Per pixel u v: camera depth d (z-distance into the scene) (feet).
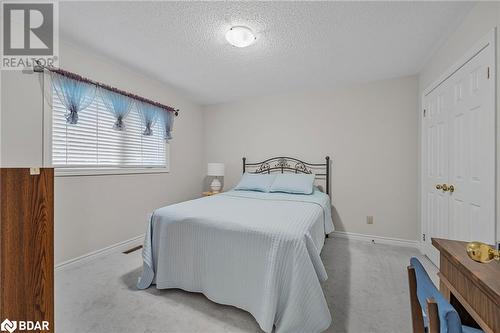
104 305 5.47
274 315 4.40
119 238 9.04
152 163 10.85
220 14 5.91
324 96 11.41
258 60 8.48
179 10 5.78
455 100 6.53
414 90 9.66
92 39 7.14
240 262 5.07
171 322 4.91
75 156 7.71
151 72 9.62
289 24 6.28
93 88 8.02
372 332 4.65
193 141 13.66
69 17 6.08
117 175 9.00
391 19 6.05
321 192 10.67
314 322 4.36
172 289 6.18
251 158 13.20
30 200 3.34
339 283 6.61
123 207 9.23
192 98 13.16
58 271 7.11
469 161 5.83
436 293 2.26
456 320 1.95
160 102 11.07
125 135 9.50
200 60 8.51
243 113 13.39
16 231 3.22
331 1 5.41
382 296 5.95
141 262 7.88
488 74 5.06
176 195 12.25
